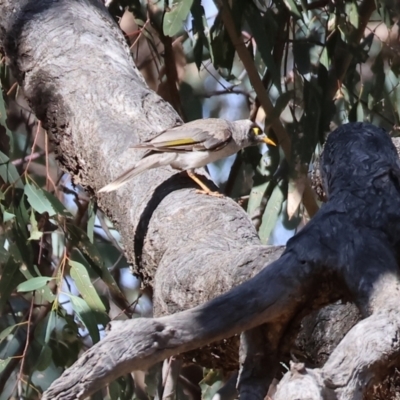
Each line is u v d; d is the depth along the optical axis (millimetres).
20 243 9531
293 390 3594
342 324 5293
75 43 8727
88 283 9148
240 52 10203
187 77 13000
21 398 10180
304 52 10344
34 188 9336
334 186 5234
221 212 6875
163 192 7402
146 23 11086
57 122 8406
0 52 9398
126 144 7820
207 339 4355
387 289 4480
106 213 7926
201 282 5910
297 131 9938
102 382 4039
